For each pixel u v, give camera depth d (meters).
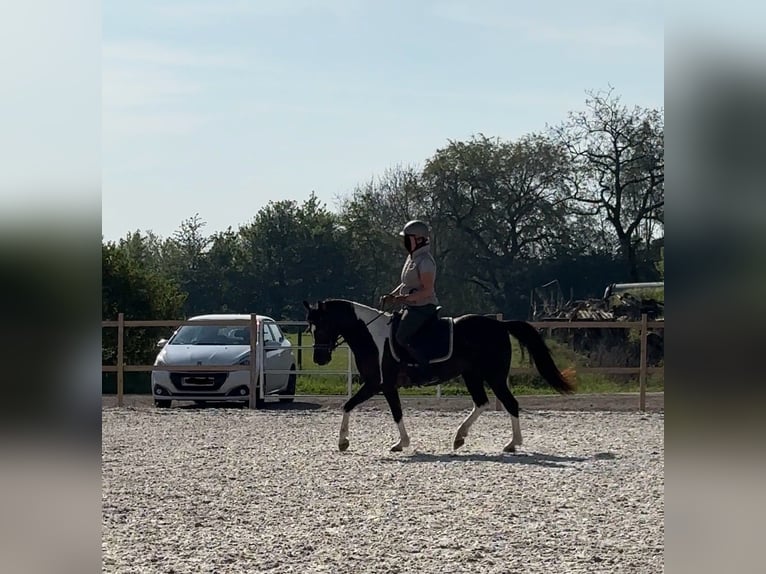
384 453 11.86
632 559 6.29
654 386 22.91
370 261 49.66
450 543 6.78
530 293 44.41
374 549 6.61
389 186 48.41
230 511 8.03
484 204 44.56
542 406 18.33
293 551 6.54
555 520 7.64
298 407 18.22
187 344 18.45
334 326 12.00
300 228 50.19
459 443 11.98
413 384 11.95
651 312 26.12
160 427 14.69
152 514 7.90
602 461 11.06
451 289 44.69
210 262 50.50
